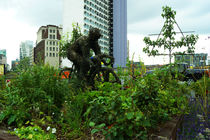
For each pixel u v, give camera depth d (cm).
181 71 421
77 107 284
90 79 468
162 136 208
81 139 226
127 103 206
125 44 11131
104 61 486
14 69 349
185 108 347
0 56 13850
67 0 9031
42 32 11000
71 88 388
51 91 327
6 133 226
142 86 224
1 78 366
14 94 302
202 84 381
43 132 240
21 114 262
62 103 329
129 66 421
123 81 447
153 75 262
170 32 645
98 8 9838
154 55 655
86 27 8906
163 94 313
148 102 224
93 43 466
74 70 487
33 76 325
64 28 9019
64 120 284
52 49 9731
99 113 266
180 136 232
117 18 10700
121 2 10912
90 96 307
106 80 469
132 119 183
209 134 237
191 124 282
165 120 276
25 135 225
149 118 233
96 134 237
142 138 185
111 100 191
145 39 668
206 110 321
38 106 295
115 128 170
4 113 261
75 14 8869
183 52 593
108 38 10588
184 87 369
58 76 359
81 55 488
